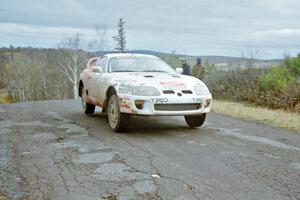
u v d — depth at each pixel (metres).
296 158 5.64
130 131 7.77
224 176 4.69
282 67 15.52
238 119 9.95
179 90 7.24
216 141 6.82
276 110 11.98
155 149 6.12
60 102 15.03
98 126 8.38
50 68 71.25
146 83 7.21
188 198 3.95
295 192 4.15
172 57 22.19
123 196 4.02
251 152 5.99
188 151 6.00
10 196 4.08
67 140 6.86
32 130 7.92
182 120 9.32
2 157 5.68
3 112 11.02
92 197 4.02
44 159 5.54
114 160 5.44
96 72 8.57
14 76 71.06
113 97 7.66
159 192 4.13
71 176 4.72
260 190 4.20
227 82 16.23
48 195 4.09
